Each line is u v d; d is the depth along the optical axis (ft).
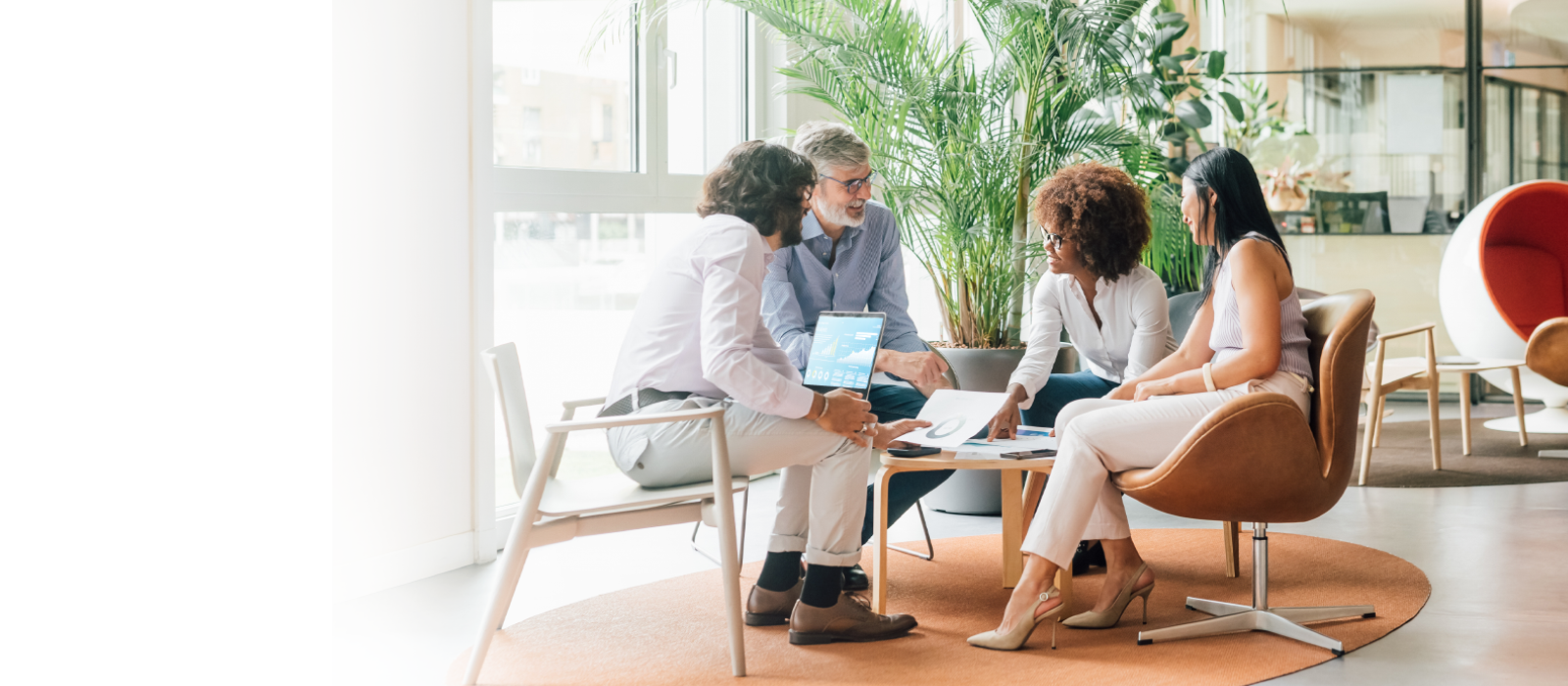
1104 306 10.50
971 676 7.45
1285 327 8.16
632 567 10.77
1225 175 8.48
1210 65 19.39
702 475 7.93
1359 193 21.86
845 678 7.47
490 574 10.65
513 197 12.23
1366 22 21.53
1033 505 9.35
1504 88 21.21
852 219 10.50
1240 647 8.01
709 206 8.49
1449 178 21.53
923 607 9.23
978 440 9.10
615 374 8.29
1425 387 15.16
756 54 16.03
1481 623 8.45
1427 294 21.77
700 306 8.00
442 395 10.74
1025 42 13.09
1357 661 7.66
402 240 10.25
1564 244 18.34
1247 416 7.34
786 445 7.89
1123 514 8.54
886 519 8.61
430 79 10.50
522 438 7.87
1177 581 9.95
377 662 8.09
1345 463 7.75
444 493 10.79
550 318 16.24
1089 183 10.14
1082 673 7.48
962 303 13.51
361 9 9.77
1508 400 21.89
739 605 7.57
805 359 10.15
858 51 12.89
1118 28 14.33
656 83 14.39
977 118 13.21
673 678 7.53
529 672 7.73
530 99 13.52
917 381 9.84
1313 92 21.81
